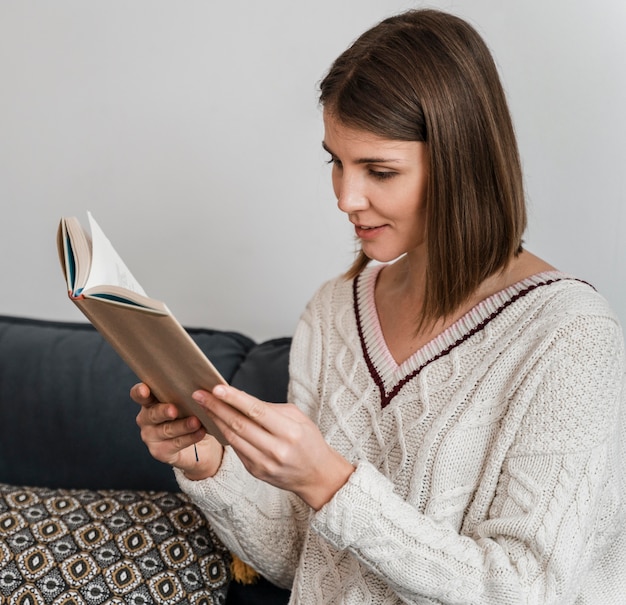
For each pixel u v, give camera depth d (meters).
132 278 0.94
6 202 1.85
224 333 1.65
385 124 0.96
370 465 0.98
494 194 1.02
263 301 1.77
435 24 0.99
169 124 1.70
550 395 0.99
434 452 1.06
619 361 1.01
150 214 1.77
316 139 1.62
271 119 1.63
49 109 1.75
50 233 1.85
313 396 1.25
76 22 1.68
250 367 1.54
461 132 0.98
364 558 0.99
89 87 1.72
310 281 1.72
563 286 1.04
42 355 1.64
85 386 1.59
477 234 1.03
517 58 1.44
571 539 0.95
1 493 1.45
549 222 1.50
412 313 1.16
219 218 1.73
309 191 1.66
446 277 1.04
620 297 1.50
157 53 1.66
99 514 1.40
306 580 1.19
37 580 1.29
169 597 1.30
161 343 0.81
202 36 1.62
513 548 0.98
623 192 1.45
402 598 1.03
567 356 0.99
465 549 0.98
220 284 1.78
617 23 1.37
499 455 1.02
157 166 1.73
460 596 0.96
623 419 1.09
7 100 1.77
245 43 1.60
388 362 1.15
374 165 0.99
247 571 1.39
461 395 1.06
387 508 0.96
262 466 0.91
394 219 1.03
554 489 0.97
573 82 1.42
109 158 1.75
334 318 1.26
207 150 1.69
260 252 1.73
